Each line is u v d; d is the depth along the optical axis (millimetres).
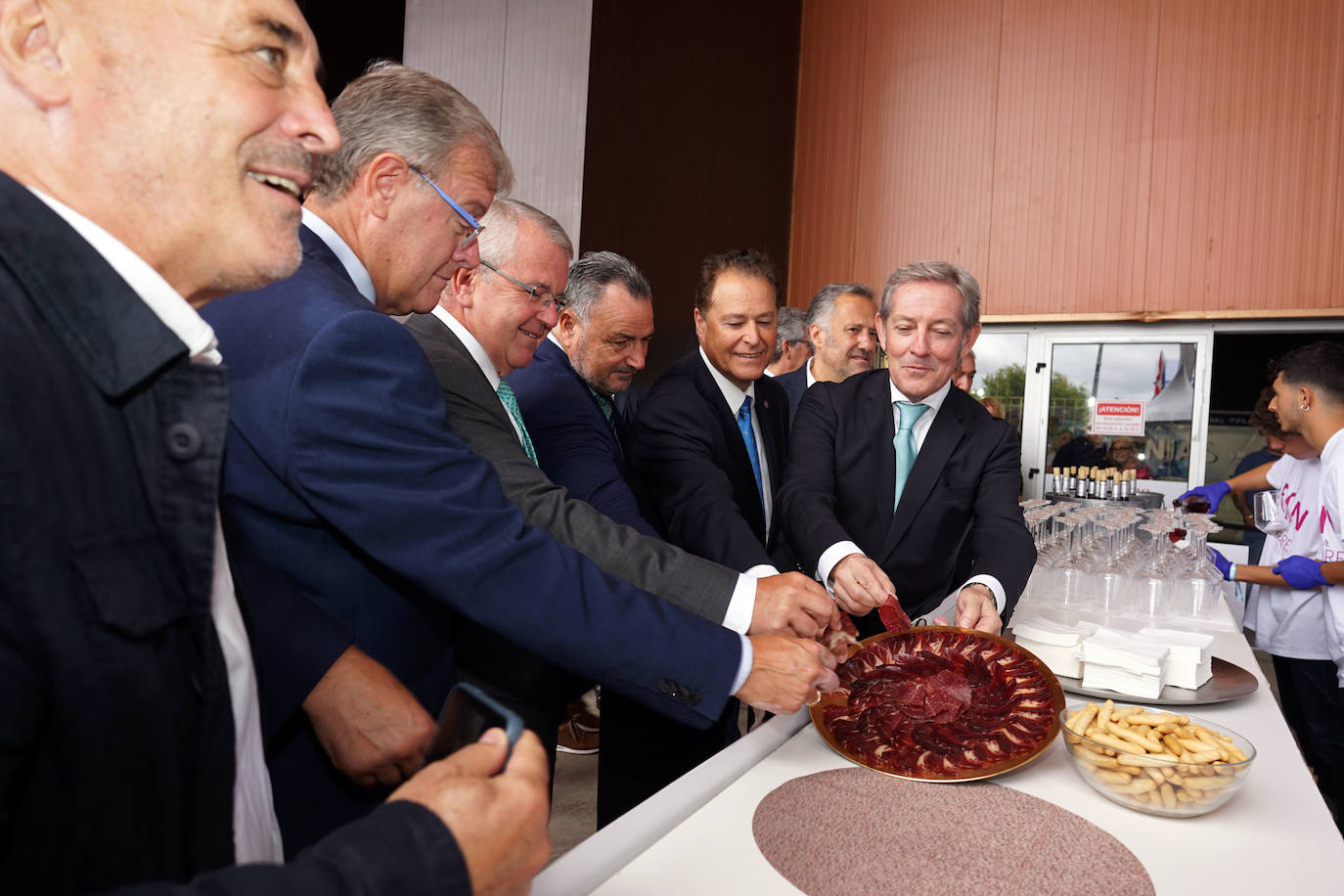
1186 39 5684
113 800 486
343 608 980
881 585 1444
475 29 4844
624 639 933
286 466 873
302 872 410
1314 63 5371
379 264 1094
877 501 1956
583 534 1149
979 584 1571
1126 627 1726
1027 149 6117
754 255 2006
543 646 935
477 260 1237
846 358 3236
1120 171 5852
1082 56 5965
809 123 6797
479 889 457
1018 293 6129
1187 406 5680
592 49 4539
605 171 4672
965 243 6293
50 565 451
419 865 430
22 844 460
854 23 6660
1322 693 2482
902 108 6504
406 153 1054
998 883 742
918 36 6461
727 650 959
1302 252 5379
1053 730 1011
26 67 529
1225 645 1621
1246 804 928
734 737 1785
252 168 593
